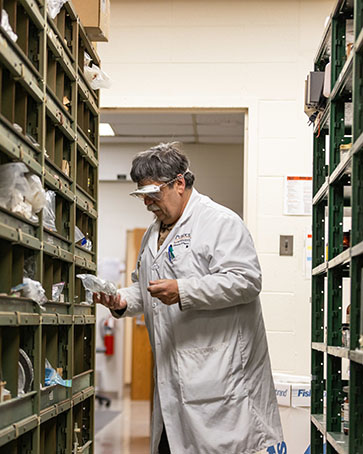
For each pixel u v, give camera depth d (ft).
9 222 6.59
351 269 7.31
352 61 7.57
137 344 31.40
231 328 8.87
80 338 10.35
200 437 8.49
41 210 7.57
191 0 15.81
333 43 9.21
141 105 15.66
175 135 25.08
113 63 15.76
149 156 8.87
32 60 7.75
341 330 9.21
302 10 15.67
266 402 9.14
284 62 15.65
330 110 9.29
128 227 30.01
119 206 30.12
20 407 6.98
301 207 15.34
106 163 27.14
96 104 11.49
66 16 9.43
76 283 10.28
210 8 15.80
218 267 8.71
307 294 15.17
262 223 15.34
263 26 15.70
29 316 7.09
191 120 22.66
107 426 23.00
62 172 8.83
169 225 9.38
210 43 15.74
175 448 8.66
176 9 15.81
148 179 8.82
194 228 9.02
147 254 9.45
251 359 9.10
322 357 10.83
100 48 15.80
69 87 9.48
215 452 8.45
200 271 8.92
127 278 30.17
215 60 15.70
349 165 7.95
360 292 7.29
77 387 9.89
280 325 15.14
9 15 6.85
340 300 9.25
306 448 12.19
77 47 9.50
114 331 31.37
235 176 26.45
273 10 15.71
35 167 7.34
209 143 26.40
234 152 26.53
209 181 26.48
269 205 15.38
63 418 9.16
